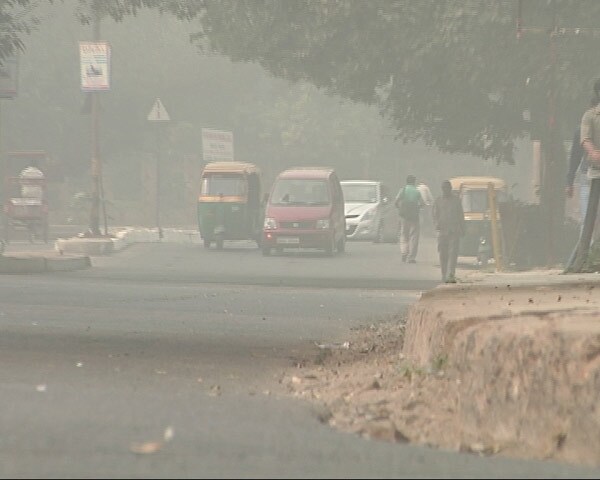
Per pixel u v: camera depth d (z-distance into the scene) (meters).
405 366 30.59
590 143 49.75
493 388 22.81
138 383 29.06
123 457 18.05
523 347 22.14
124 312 51.62
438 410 25.25
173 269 98.06
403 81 98.88
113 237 126.81
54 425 20.97
